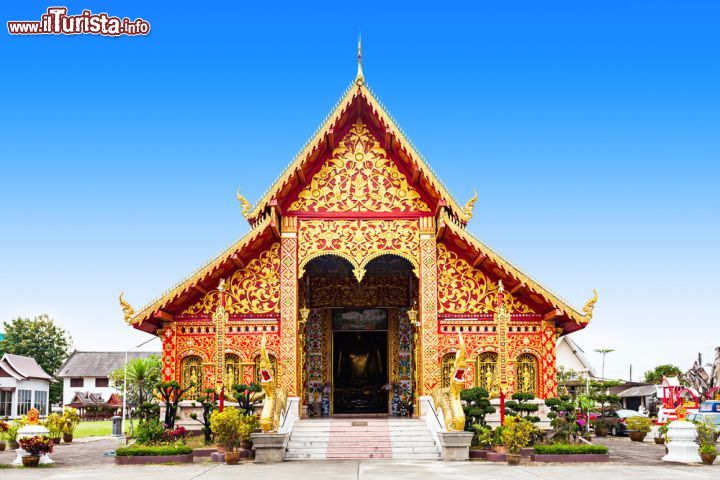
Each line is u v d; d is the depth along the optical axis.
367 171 25.09
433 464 19.00
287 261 24.50
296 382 23.84
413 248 24.67
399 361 29.34
